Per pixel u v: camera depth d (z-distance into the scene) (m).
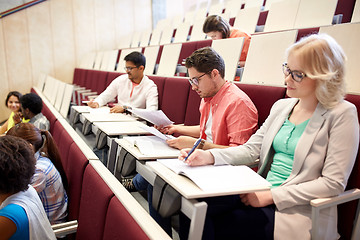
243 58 1.45
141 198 1.10
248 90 0.93
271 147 0.70
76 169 0.78
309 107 0.63
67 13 3.45
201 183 0.49
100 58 2.96
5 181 0.54
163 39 2.71
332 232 0.60
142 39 3.19
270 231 0.58
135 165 0.72
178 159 0.62
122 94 1.58
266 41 1.05
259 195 0.60
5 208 0.54
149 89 1.45
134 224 0.46
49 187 0.81
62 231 0.72
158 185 0.55
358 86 0.78
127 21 3.80
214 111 0.88
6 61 3.15
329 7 1.43
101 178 0.63
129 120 1.12
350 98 0.67
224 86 0.86
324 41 0.56
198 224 0.47
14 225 0.53
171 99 1.32
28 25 3.23
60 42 3.44
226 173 0.55
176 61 1.59
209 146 0.77
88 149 0.82
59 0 3.37
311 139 0.60
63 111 1.97
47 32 3.35
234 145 0.79
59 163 0.88
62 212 0.85
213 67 0.83
